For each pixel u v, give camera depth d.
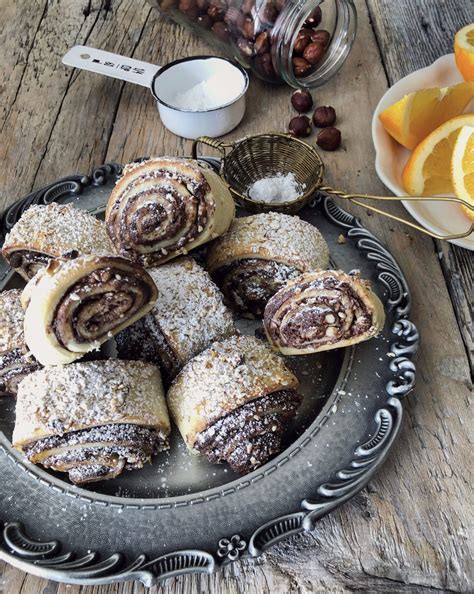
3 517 0.40
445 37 0.64
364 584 0.39
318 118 0.59
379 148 0.53
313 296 0.44
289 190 0.52
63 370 0.42
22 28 0.67
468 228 0.51
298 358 0.46
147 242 0.47
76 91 0.62
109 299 0.42
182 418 0.42
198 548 0.39
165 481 0.41
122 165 0.54
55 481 0.41
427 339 0.47
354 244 0.50
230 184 0.52
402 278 0.48
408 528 0.41
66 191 0.52
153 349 0.45
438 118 0.55
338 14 0.60
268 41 0.58
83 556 0.39
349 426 0.42
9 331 0.44
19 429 0.41
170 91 0.60
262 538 0.39
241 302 0.49
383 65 0.63
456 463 0.42
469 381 0.45
